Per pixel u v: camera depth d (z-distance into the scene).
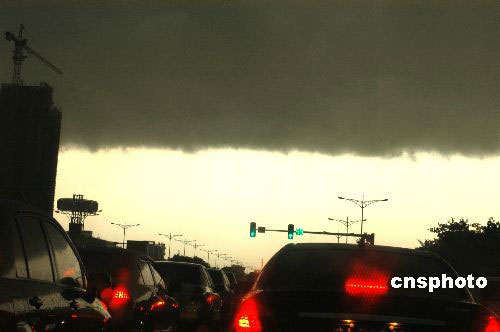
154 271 14.57
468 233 77.00
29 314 5.88
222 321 22.66
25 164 136.88
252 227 58.69
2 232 5.96
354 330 6.18
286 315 6.28
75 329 7.25
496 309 18.98
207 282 20.94
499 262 73.12
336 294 6.31
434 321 6.18
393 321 6.16
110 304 11.95
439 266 7.46
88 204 161.50
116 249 13.25
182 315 19.31
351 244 7.95
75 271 7.93
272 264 7.39
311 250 7.60
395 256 7.55
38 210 7.15
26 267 6.30
